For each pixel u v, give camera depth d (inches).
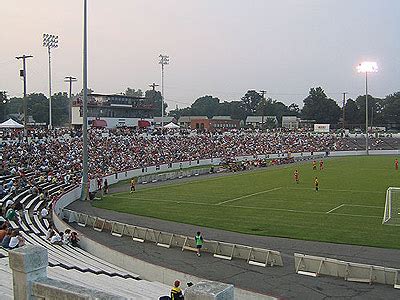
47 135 2901.1
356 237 1182.9
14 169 2015.3
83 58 1755.7
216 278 869.2
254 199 1833.2
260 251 965.8
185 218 1466.5
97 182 2159.2
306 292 788.0
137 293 655.1
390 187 2087.8
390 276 817.5
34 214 1401.3
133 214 1545.3
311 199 1808.6
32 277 291.7
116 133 3553.2
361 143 4800.7
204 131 4694.9
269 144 4458.7
